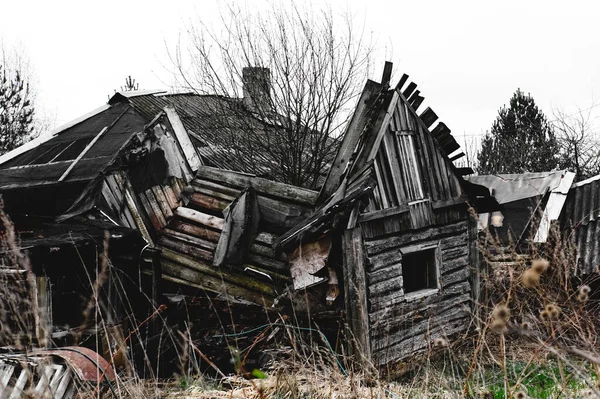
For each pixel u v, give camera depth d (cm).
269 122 1292
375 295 816
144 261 941
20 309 692
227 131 1295
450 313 941
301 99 1219
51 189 1020
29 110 2372
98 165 1016
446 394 507
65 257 823
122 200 973
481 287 976
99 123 1238
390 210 849
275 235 881
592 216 1234
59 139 1226
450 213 970
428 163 937
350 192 794
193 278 927
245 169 1124
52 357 549
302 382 580
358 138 864
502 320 242
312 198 869
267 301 861
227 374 787
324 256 797
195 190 970
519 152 2805
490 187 1454
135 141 1013
